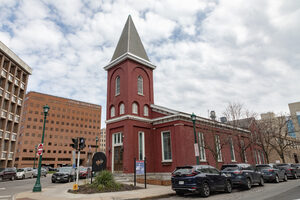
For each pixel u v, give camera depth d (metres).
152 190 13.67
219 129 25.67
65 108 101.25
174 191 13.09
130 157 21.41
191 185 11.37
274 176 18.28
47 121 94.06
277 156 43.75
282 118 32.22
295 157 50.44
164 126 23.66
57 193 13.09
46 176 38.25
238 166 15.00
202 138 24.08
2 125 35.16
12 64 37.97
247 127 29.38
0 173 26.27
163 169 22.53
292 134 54.91
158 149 23.58
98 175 14.63
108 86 26.72
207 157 24.12
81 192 12.94
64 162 95.12
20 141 85.81
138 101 24.30
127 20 29.39
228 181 13.64
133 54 25.59
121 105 24.42
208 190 11.88
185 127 22.78
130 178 20.23
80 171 26.38
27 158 84.94
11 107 38.06
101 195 11.88
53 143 93.56
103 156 15.16
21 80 40.38
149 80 26.75
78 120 104.44
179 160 21.27
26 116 88.44
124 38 27.66
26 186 19.58
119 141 23.44
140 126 23.44
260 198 10.45
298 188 13.58
